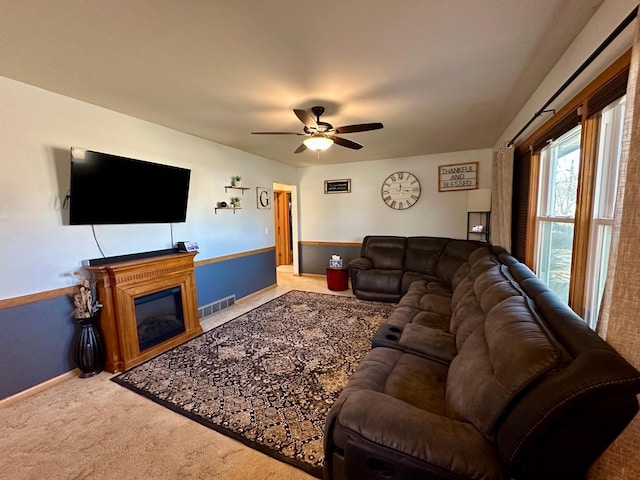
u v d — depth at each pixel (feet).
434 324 7.53
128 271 8.35
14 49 5.49
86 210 7.83
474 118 9.90
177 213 10.52
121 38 5.19
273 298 15.02
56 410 6.50
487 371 3.92
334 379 7.49
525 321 4.08
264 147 13.79
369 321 11.51
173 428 5.88
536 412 2.79
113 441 5.57
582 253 5.32
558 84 6.17
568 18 4.78
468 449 3.15
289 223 25.12
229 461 5.10
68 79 6.77
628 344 2.84
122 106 8.48
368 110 8.98
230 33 5.08
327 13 4.58
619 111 4.56
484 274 7.18
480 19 4.79
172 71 6.42
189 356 8.82
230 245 13.83
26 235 7.14
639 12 2.82
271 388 7.15
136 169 8.82
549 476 2.89
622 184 3.09
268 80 6.89
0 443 5.57
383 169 17.53
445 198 16.07
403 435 3.32
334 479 4.13
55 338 7.65
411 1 4.33
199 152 11.95
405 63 6.20
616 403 2.48
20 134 6.98
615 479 2.83
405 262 15.43
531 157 8.36
